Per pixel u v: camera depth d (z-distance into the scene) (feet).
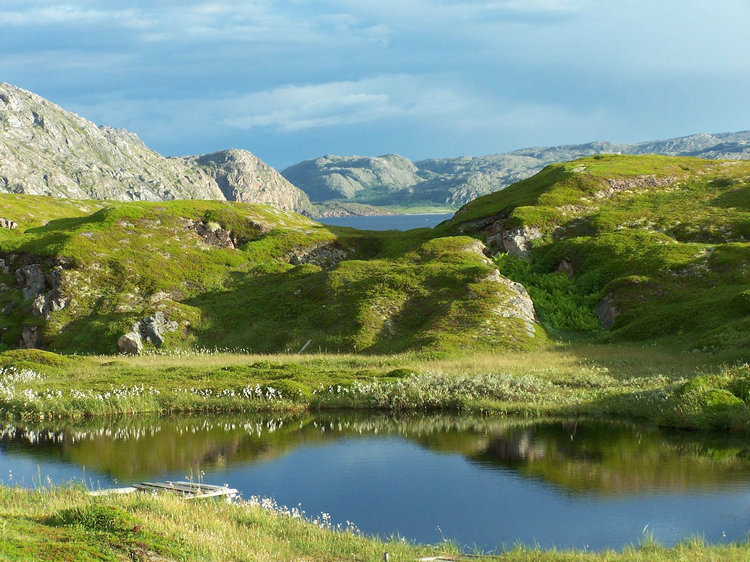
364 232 314.55
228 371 145.38
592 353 163.22
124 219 273.13
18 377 138.82
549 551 51.16
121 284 234.58
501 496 68.08
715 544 52.85
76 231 260.21
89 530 42.70
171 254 257.75
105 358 179.32
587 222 257.75
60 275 233.76
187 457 85.76
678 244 222.28
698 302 181.57
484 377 127.75
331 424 106.42
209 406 119.34
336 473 77.71
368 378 134.10
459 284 206.69
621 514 61.98
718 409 98.27
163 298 229.66
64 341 208.13
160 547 40.88
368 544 52.70
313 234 287.89
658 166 319.88
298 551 48.65
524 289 208.74
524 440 92.58
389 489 71.31
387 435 97.76
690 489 69.00
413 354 166.20
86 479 74.59
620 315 193.98
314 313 204.44
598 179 294.25
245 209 312.71
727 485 70.13
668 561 47.34
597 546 54.60
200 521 50.19
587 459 81.61
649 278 203.21
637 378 126.21
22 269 244.01
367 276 222.69
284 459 84.33
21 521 42.98
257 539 49.08
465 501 66.85
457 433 98.17
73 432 101.60
